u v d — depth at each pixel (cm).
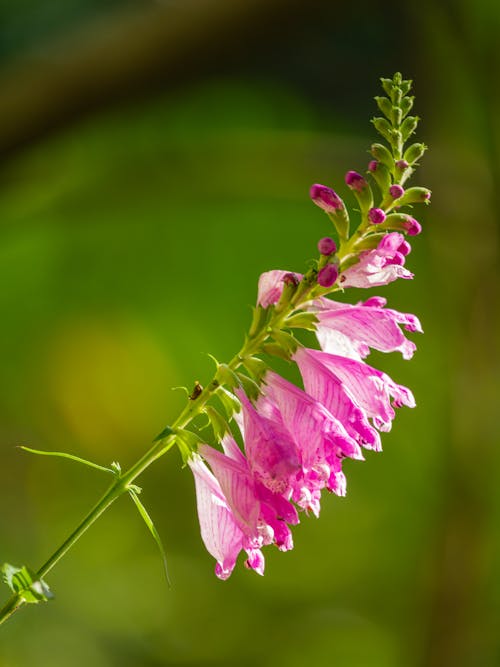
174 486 1023
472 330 887
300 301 335
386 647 973
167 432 329
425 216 923
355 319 332
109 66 779
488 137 873
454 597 865
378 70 1018
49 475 1032
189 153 853
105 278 1005
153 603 1018
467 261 897
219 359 984
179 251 995
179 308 996
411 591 957
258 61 1010
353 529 990
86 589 1016
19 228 925
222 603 1020
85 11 1012
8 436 1018
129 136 962
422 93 931
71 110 790
